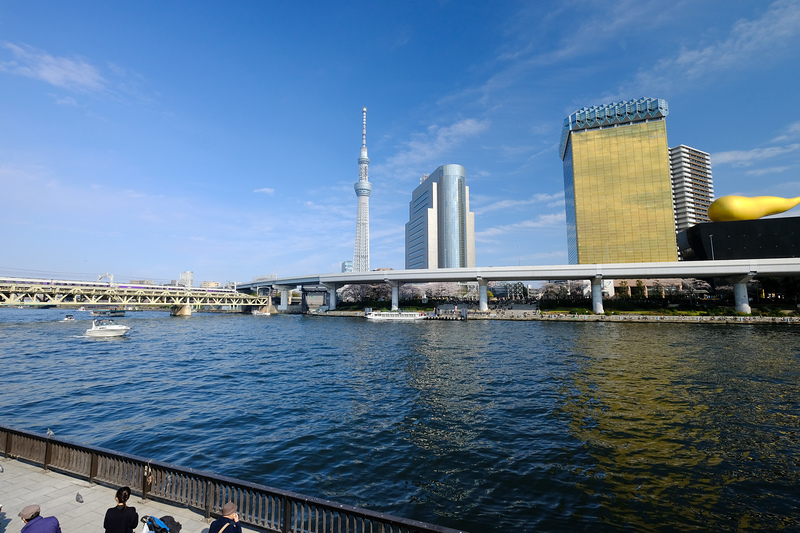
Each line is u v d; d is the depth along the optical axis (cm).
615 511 1393
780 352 4925
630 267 11112
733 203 11688
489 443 2052
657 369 3947
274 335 8269
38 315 17900
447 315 12519
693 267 10419
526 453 1917
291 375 3916
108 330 7562
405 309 14775
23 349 5875
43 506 1074
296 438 2130
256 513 1141
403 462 1822
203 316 17438
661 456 1864
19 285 10725
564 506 1430
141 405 2806
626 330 8150
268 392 3195
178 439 2117
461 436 2159
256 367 4391
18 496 1130
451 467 1766
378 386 3391
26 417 2516
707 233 11469
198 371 4159
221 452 1938
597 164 16975
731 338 6488
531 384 3381
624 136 16775
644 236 16250
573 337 6969
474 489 1562
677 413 2517
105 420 2452
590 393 3048
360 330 9362
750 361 4325
